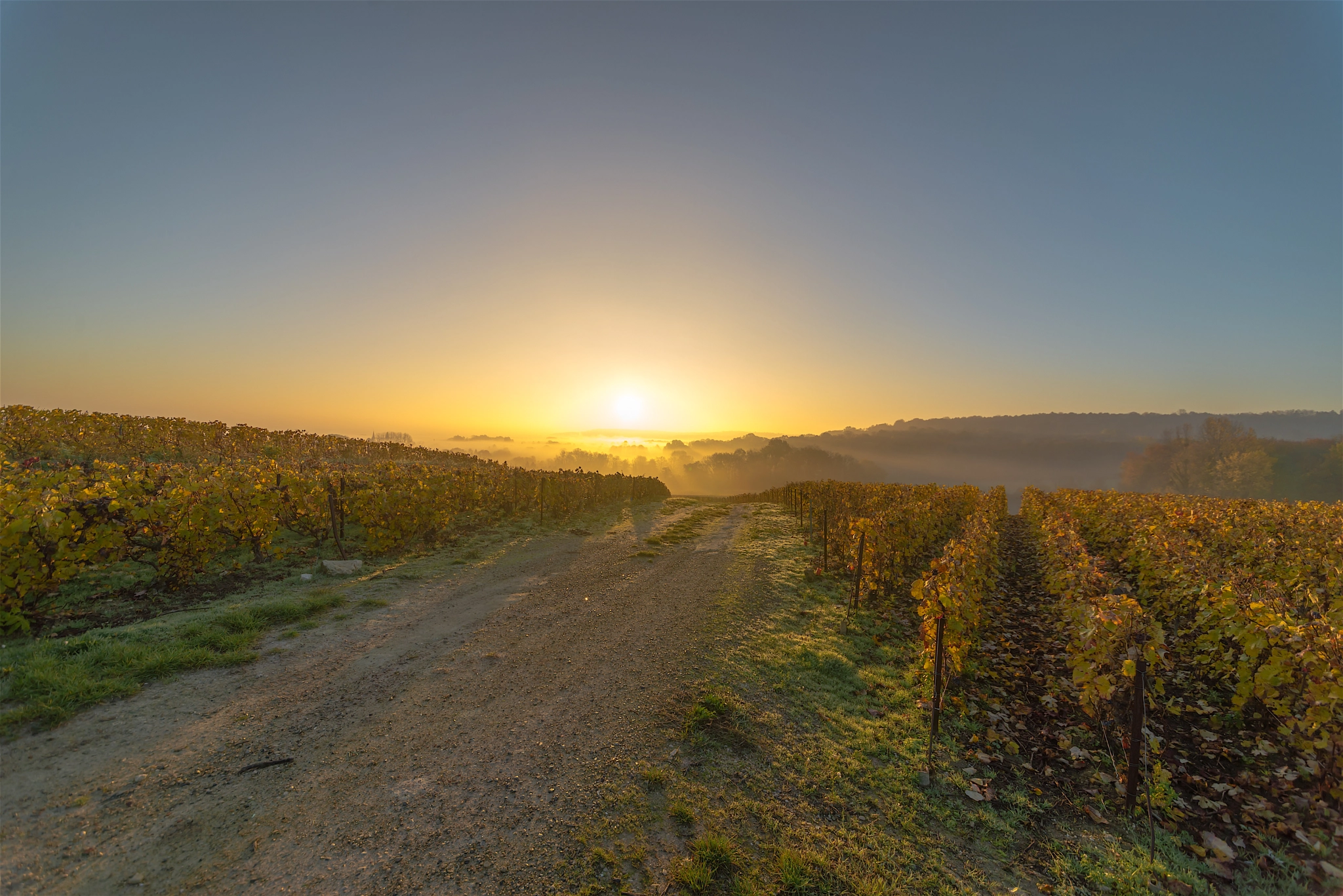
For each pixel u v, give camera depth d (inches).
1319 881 136.0
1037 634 337.1
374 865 128.0
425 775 163.3
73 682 183.3
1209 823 160.9
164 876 119.3
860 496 820.0
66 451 482.9
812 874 136.4
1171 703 233.1
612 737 191.9
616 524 760.3
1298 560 362.3
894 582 435.8
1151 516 554.9
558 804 155.0
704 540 652.1
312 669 226.1
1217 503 834.8
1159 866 142.4
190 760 159.9
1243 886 136.9
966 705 229.8
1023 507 1087.0
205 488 317.4
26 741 156.9
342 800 149.6
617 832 145.6
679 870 133.6
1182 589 307.4
